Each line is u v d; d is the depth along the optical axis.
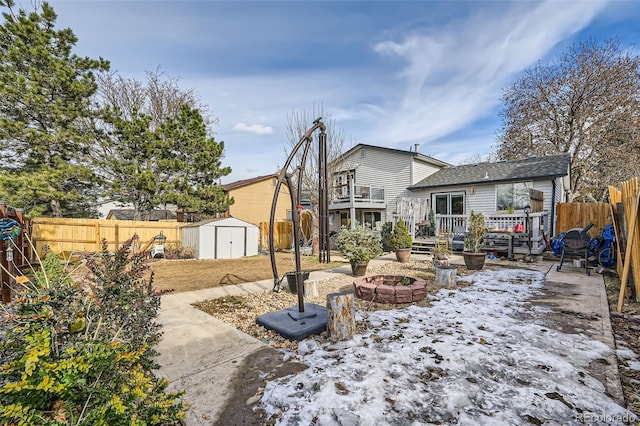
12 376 1.70
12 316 1.97
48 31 11.22
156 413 1.79
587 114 15.98
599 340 3.19
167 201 12.43
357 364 2.71
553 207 11.39
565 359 2.78
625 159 15.48
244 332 3.63
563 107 16.75
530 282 6.07
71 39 11.48
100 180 11.74
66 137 10.95
